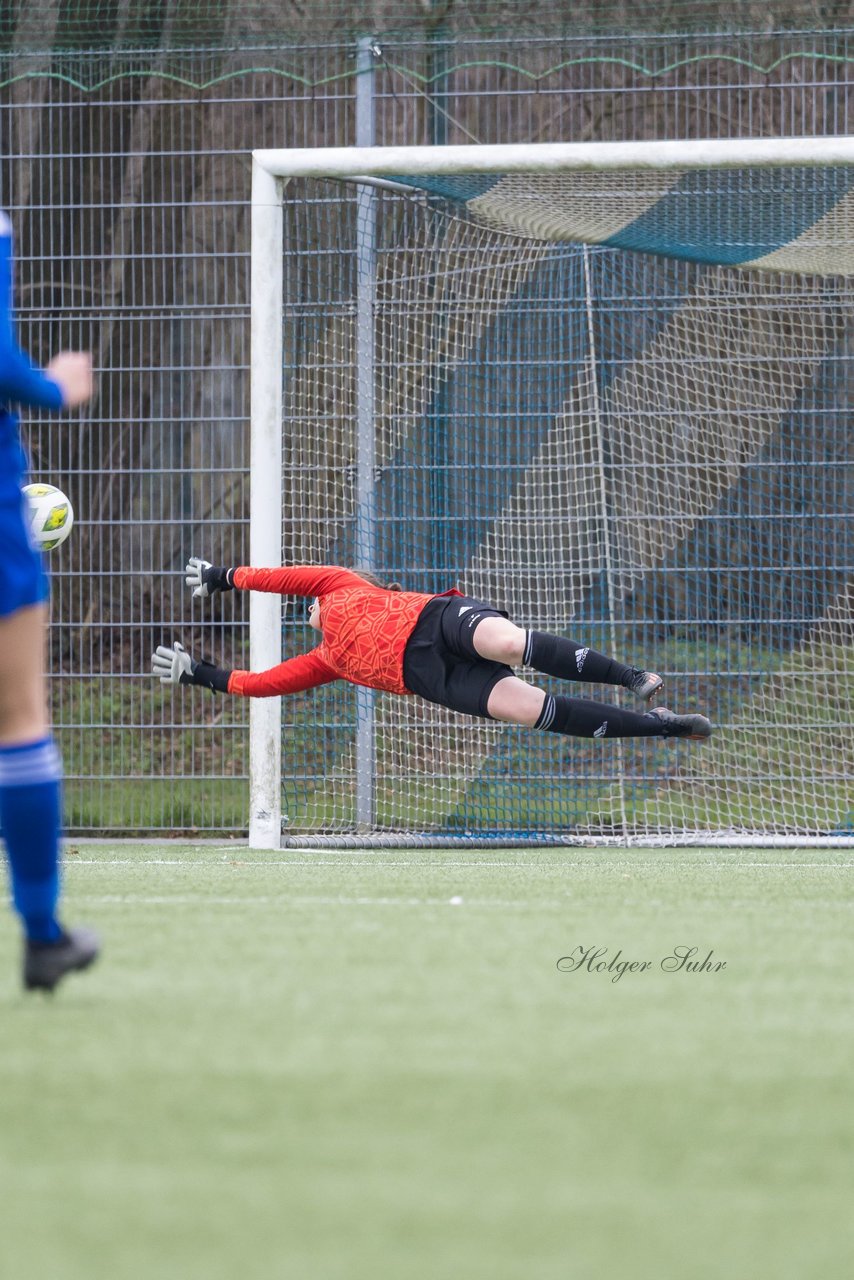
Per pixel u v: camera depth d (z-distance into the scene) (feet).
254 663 83.61
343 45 92.22
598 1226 19.93
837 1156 22.99
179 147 106.22
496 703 71.46
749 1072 27.94
